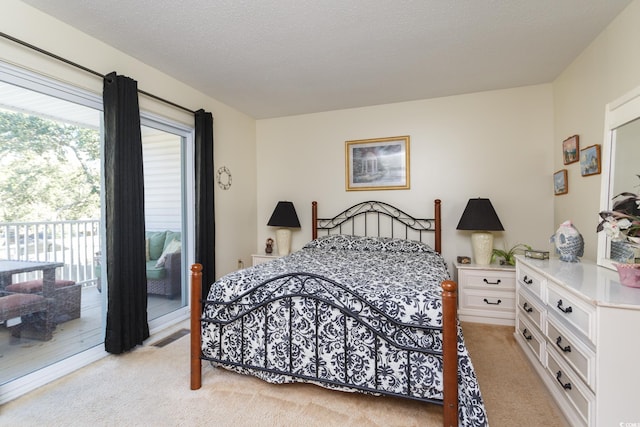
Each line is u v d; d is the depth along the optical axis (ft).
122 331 7.22
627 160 5.52
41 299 6.39
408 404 5.40
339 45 7.50
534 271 6.32
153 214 9.09
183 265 10.15
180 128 9.73
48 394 5.73
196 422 4.96
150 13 6.21
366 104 11.82
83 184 7.13
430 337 4.90
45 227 6.45
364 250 10.42
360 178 12.17
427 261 8.39
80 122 7.03
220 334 6.23
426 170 11.32
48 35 6.19
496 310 9.23
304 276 5.88
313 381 5.54
